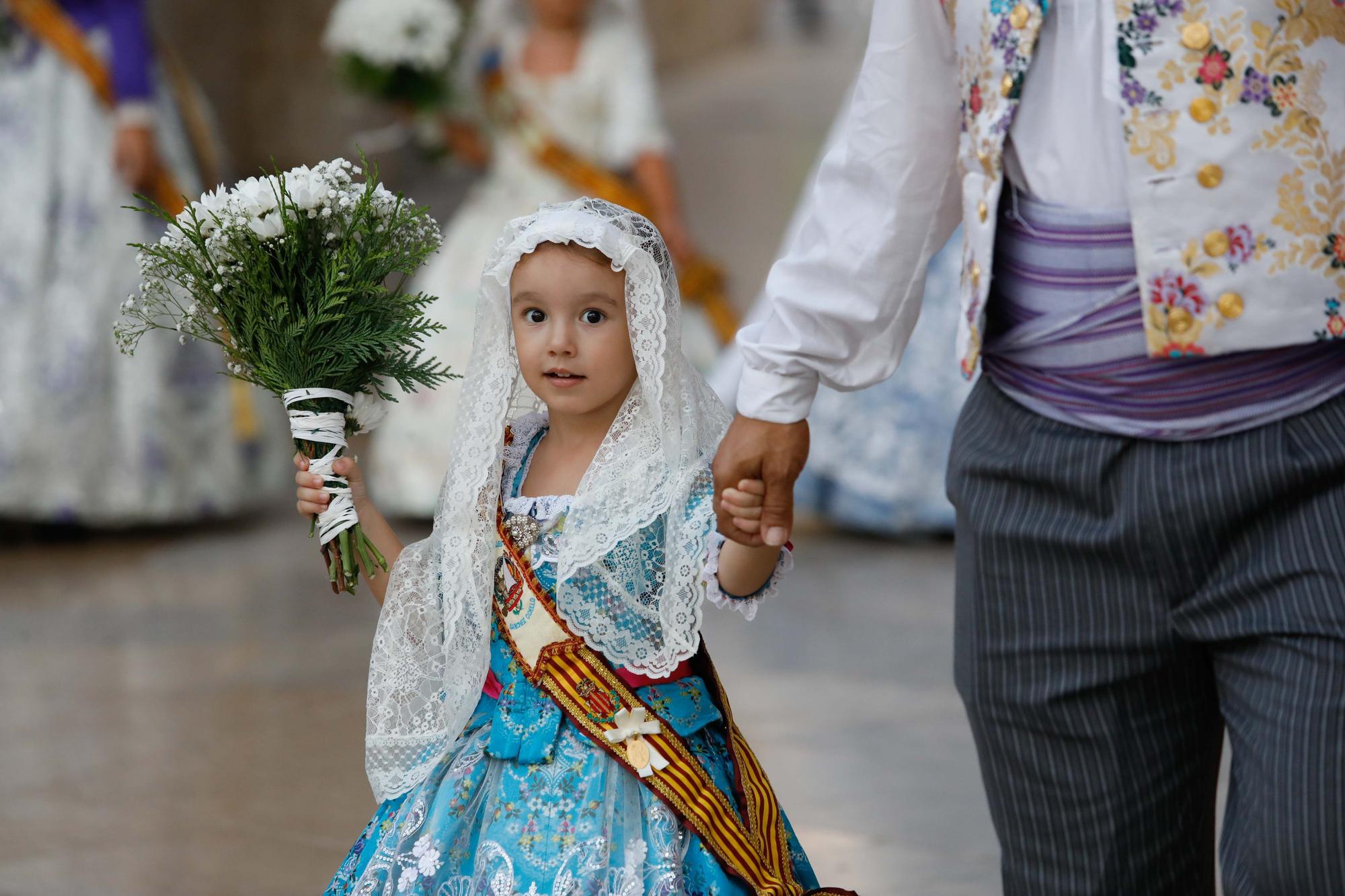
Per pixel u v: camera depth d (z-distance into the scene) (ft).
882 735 31.09
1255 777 13.56
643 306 18.06
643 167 51.75
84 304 52.13
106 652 38.81
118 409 52.95
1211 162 13.42
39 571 48.83
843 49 119.96
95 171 52.39
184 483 54.19
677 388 18.35
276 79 90.17
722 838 17.34
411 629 18.84
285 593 45.50
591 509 17.90
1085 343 14.24
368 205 18.40
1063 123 14.26
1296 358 13.62
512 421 19.88
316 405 18.57
